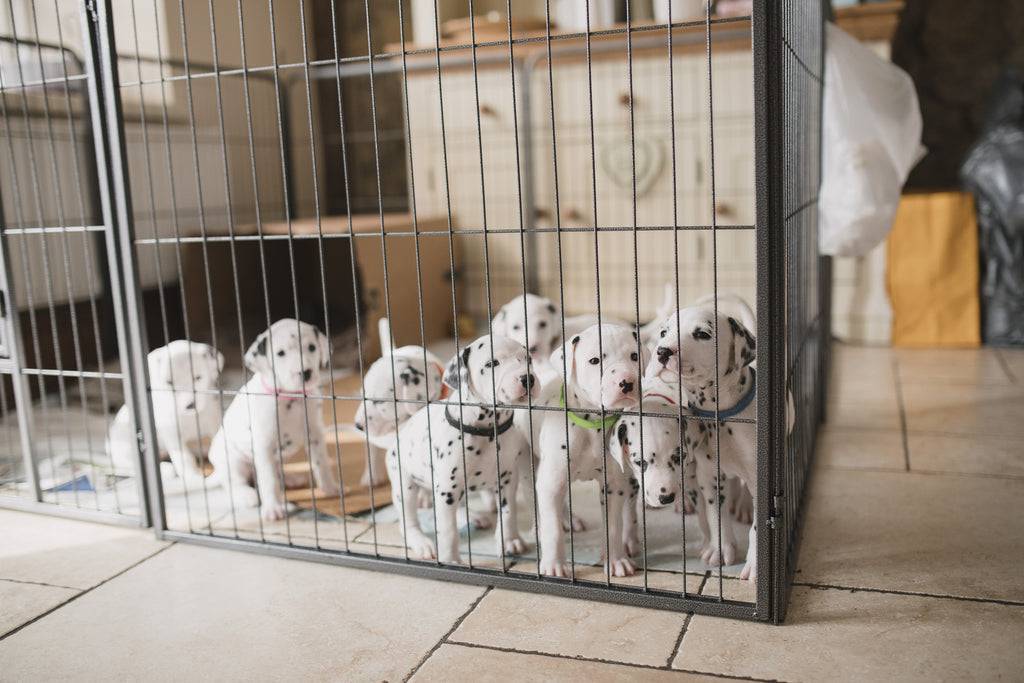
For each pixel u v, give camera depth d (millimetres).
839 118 2203
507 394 1497
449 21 4281
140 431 1876
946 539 1736
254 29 4219
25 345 3121
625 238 3859
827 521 1853
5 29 2967
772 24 1269
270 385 1953
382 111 4684
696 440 1541
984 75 4008
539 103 3840
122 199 1796
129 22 3537
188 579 1679
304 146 4660
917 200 3486
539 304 2238
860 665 1287
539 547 1611
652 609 1483
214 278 3807
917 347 3543
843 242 2232
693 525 1879
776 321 1343
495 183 3996
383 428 1793
